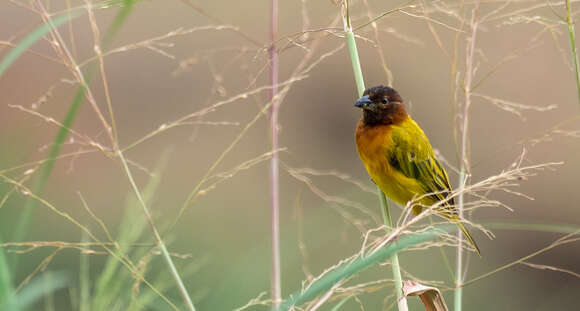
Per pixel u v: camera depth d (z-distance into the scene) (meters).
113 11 16.86
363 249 4.18
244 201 15.41
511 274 15.37
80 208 12.94
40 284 4.52
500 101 5.99
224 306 7.12
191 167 16.52
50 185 12.96
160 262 8.86
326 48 17.33
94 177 14.17
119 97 17.56
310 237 10.51
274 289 5.59
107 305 4.57
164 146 16.95
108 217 13.09
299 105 19.88
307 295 3.87
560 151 17.72
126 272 4.74
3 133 5.07
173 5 18.33
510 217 16.91
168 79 18.06
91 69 4.70
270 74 5.80
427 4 5.59
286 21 17.19
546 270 15.57
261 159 5.05
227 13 18.12
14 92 13.49
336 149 19.52
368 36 6.20
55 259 11.07
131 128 17.16
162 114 17.70
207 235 13.72
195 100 17.98
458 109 6.04
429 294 5.21
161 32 18.33
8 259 4.36
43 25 4.54
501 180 4.70
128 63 17.97
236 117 17.84
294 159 18.23
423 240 4.36
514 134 17.95
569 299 15.27
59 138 4.53
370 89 8.17
